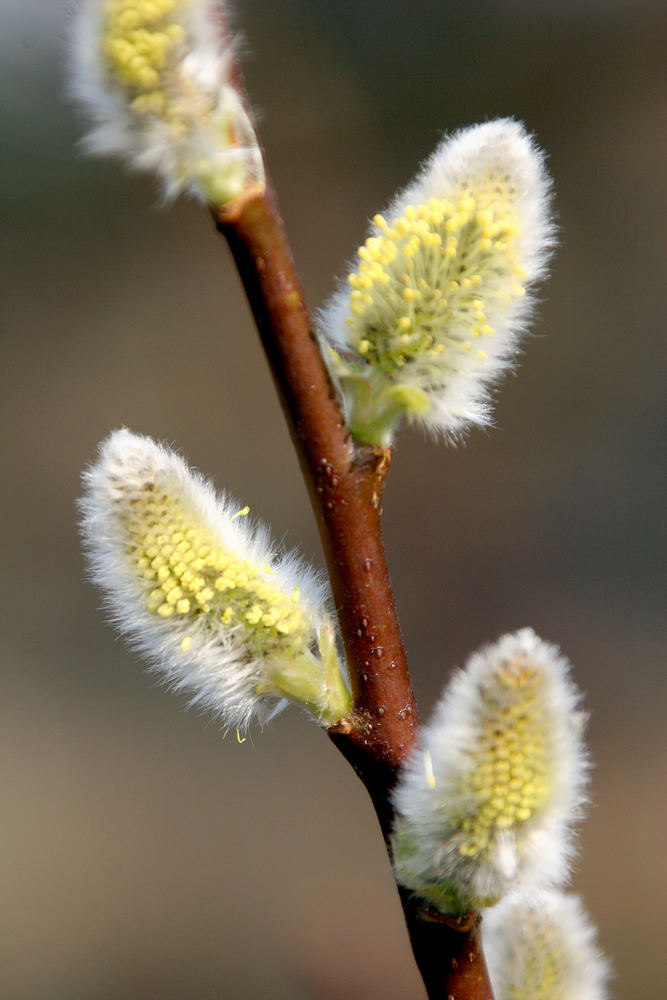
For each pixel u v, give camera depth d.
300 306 0.34
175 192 0.34
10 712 0.84
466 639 0.83
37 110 1.02
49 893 0.74
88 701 0.85
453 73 1.07
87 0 0.33
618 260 0.97
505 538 0.87
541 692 0.33
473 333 0.35
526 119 1.05
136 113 0.33
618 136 1.02
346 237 1.02
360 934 0.69
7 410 1.00
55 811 0.78
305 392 0.34
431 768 0.33
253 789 0.79
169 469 0.35
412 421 0.35
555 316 0.96
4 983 0.69
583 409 0.92
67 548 0.93
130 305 1.04
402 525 0.89
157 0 0.33
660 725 0.75
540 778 0.33
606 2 1.07
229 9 0.34
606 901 0.66
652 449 0.89
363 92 1.07
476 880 0.34
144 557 0.35
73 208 1.07
